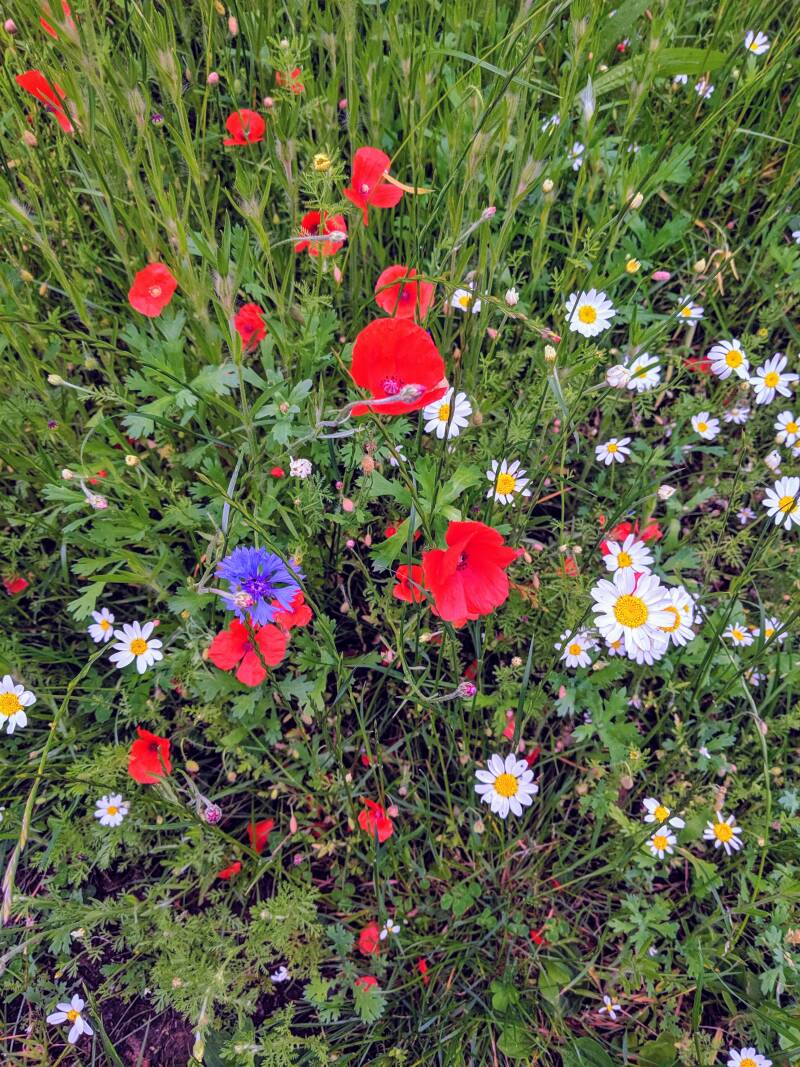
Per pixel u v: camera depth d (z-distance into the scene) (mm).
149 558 436
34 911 437
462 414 423
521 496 419
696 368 496
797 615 386
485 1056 399
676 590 369
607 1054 390
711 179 501
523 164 370
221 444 419
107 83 363
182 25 465
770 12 518
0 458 433
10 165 450
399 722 466
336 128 451
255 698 412
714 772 440
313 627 449
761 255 536
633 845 400
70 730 435
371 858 418
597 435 514
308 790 434
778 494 430
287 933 386
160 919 393
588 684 428
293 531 387
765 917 404
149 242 379
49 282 478
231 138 434
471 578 364
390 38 426
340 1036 402
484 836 438
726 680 439
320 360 402
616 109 540
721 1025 410
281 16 504
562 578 411
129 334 392
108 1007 421
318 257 371
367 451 385
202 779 459
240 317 408
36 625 472
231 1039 403
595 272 421
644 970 386
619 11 403
